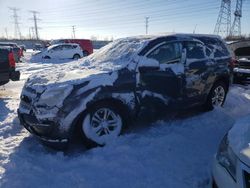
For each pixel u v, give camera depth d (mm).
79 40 33344
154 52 5266
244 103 7711
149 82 5109
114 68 4883
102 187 3668
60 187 3668
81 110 4449
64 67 5637
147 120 5434
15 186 3697
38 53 28297
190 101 5867
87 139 4590
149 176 3887
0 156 4484
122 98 4812
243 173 2555
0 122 6086
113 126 4867
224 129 5602
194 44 6016
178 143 4848
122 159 4285
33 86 4707
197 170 4039
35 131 4586
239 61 10281
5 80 8672
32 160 4363
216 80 6457
